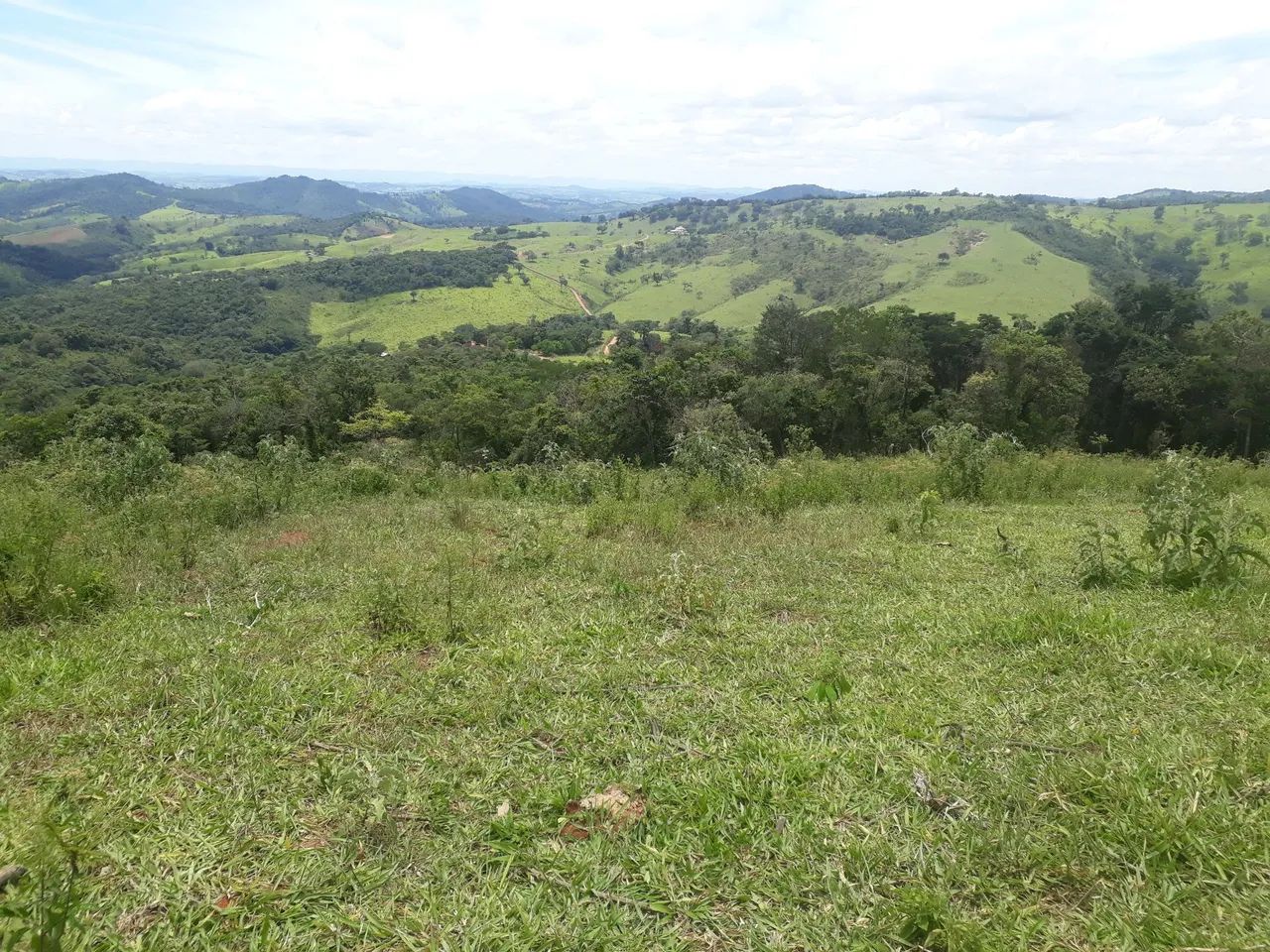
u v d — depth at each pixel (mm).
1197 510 5758
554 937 2170
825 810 2785
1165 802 2707
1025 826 2643
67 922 2125
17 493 8695
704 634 4715
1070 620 4555
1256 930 2109
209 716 3527
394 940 2184
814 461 12781
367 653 4391
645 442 35469
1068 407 34094
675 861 2514
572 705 3695
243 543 7348
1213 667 3932
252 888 2361
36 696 3666
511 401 40656
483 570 6305
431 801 2879
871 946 2146
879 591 5586
